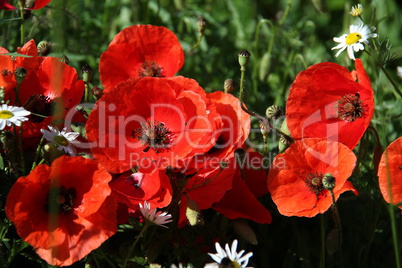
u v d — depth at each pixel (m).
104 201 0.93
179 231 1.01
